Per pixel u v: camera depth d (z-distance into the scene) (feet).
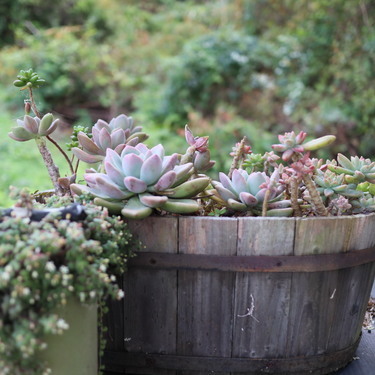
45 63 19.76
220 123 17.71
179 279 3.68
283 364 3.78
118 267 3.38
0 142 14.11
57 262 2.83
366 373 4.06
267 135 17.65
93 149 4.17
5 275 2.51
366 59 16.43
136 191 3.50
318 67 18.02
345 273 3.81
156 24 25.29
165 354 3.83
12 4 21.77
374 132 16.39
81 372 2.99
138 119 19.03
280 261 3.56
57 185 4.16
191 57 19.30
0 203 10.57
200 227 3.53
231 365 3.77
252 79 19.69
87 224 3.11
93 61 20.97
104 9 24.50
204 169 4.31
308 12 18.10
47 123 4.00
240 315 3.69
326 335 3.87
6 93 17.84
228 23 22.39
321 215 3.80
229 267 3.56
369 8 16.66
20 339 2.51
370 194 4.20
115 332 3.86
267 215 3.71
